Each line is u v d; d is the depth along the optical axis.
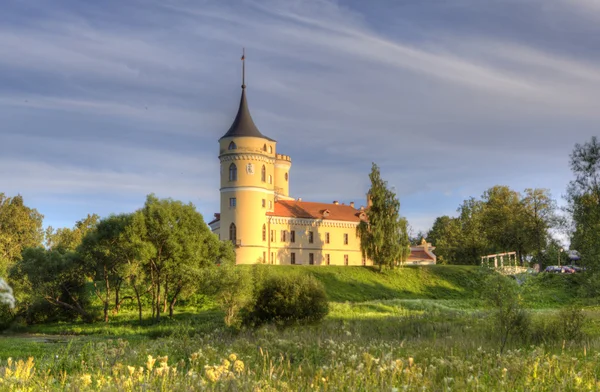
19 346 28.14
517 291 21.89
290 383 10.43
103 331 40.81
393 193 71.94
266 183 77.12
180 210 51.00
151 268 48.47
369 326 29.58
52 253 50.53
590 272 32.75
